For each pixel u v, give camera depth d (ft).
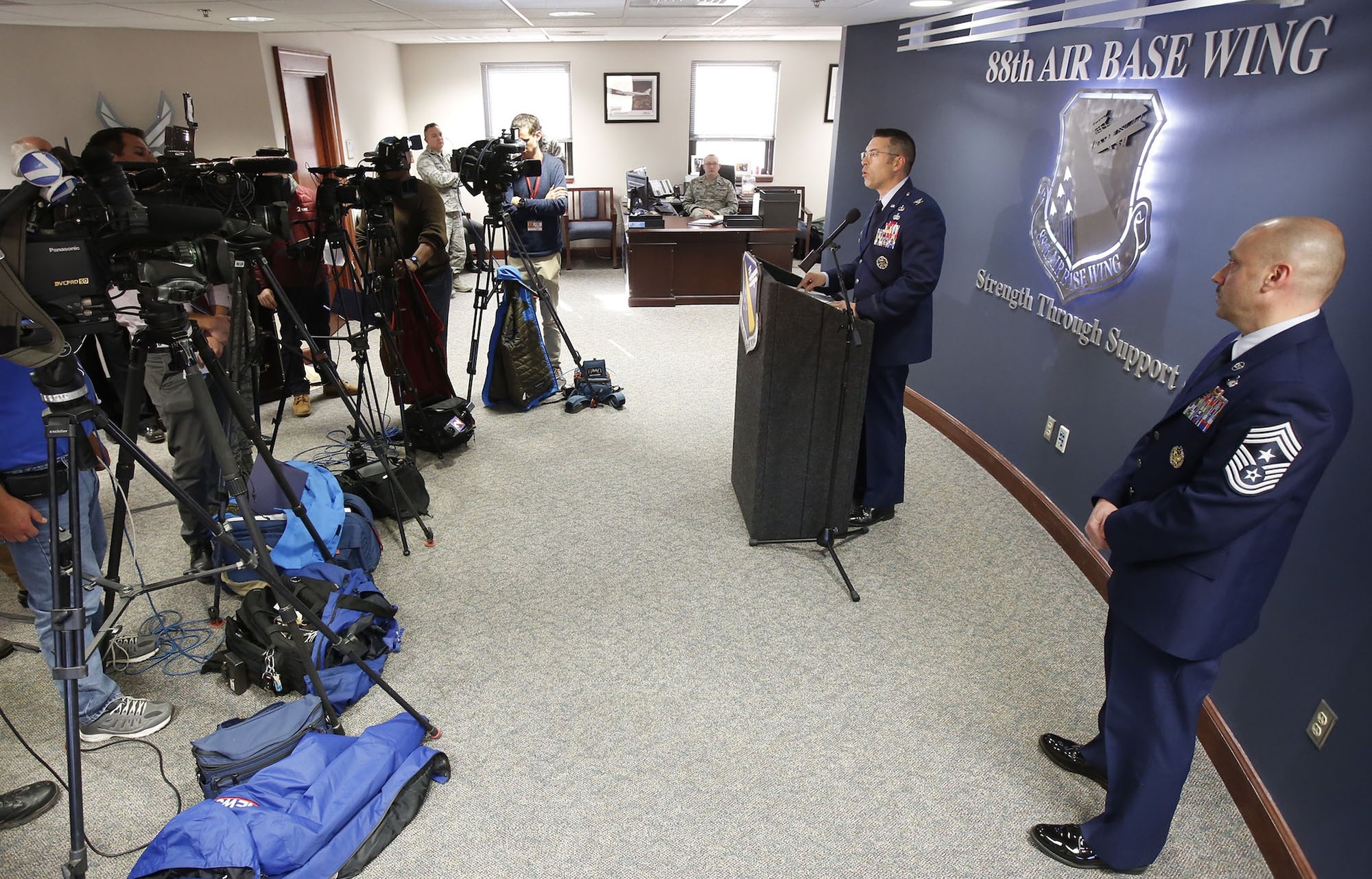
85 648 4.73
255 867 4.87
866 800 5.96
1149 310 7.78
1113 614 5.17
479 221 27.81
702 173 26.43
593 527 9.80
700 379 15.20
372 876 5.32
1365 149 5.24
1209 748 6.38
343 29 16.96
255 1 10.05
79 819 4.33
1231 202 6.63
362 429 9.48
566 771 6.19
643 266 20.39
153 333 4.95
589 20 15.66
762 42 27.02
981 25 9.84
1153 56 7.61
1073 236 9.12
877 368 9.29
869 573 8.91
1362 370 5.10
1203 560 4.48
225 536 5.33
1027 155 10.15
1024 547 9.46
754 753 6.38
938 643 7.73
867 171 9.18
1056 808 5.92
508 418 13.23
